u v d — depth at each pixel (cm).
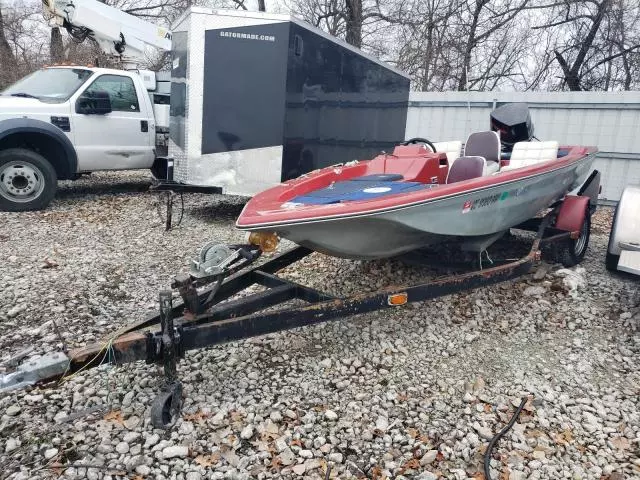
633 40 1675
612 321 400
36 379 222
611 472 244
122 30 916
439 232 336
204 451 243
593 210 633
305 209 287
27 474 220
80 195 799
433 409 285
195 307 273
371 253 342
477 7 1819
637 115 896
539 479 238
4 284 416
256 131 595
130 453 237
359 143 773
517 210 421
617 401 302
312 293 328
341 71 689
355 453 248
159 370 299
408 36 1909
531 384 315
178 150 619
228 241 565
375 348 348
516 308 420
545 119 970
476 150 496
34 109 670
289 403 282
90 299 398
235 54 575
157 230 605
